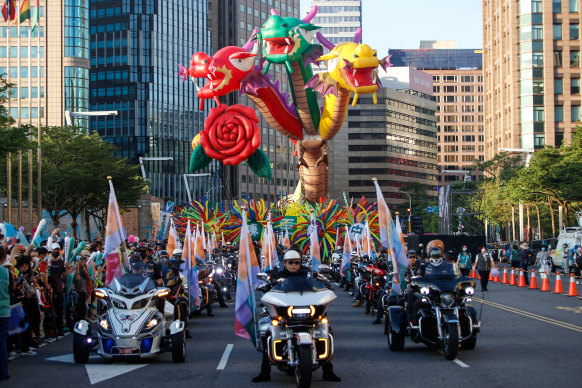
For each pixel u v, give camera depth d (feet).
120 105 430.61
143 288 41.86
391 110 574.15
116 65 431.02
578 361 40.01
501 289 102.83
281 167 530.27
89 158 170.71
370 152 565.94
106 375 37.52
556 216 266.16
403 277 51.47
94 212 210.38
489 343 47.80
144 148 428.56
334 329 56.44
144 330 40.45
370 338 50.98
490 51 449.48
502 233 363.56
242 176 496.64
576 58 394.52
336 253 119.96
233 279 110.93
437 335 42.75
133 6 431.84
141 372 38.32
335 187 564.71
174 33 451.94
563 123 393.91
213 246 126.11
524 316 64.90
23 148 91.35
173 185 445.37
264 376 35.42
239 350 46.19
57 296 54.08
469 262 98.89
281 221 147.84
